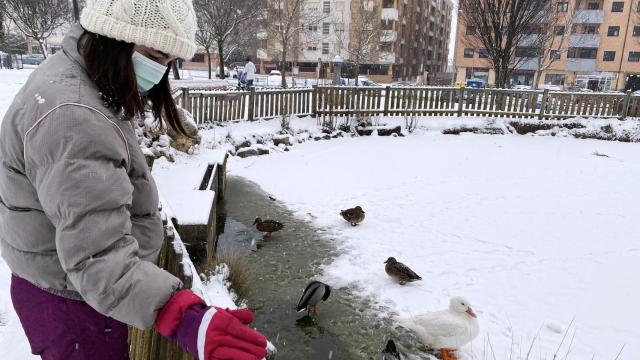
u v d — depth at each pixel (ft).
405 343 15.33
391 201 29.78
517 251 22.56
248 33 116.98
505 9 68.33
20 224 3.88
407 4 200.23
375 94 55.06
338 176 35.24
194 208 19.01
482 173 37.27
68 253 3.38
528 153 45.60
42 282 4.01
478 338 15.61
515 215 27.63
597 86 164.96
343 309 17.17
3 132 3.76
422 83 182.80
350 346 15.06
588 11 168.55
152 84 4.34
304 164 38.52
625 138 53.98
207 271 16.58
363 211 26.08
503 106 57.77
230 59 150.00
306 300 16.33
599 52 172.24
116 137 3.68
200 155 29.04
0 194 3.99
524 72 179.73
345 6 176.76
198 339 3.28
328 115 53.16
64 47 3.91
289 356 14.39
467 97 57.52
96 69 3.72
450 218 26.94
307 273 19.88
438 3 261.85
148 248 4.53
